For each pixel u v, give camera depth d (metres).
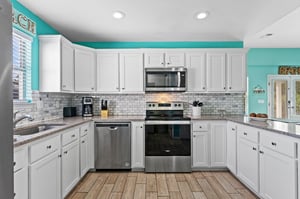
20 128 2.37
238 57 3.81
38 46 3.03
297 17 3.27
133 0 2.75
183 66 3.77
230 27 3.48
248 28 3.53
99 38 3.91
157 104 3.98
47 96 3.22
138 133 3.50
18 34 2.58
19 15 2.56
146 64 3.79
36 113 2.92
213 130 3.51
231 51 3.79
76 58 3.55
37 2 2.69
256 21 3.28
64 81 3.16
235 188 2.84
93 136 3.46
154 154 3.46
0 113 1.00
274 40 4.66
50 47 3.04
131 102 4.08
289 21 3.44
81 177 3.06
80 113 4.07
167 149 3.46
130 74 3.80
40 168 1.91
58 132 2.26
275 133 2.08
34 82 2.91
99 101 4.08
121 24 3.36
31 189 1.76
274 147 2.11
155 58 3.79
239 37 3.93
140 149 3.50
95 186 2.92
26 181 1.71
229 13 3.06
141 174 3.39
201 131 3.51
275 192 2.10
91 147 3.46
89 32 3.63
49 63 3.03
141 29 3.54
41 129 2.73
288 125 2.39
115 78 3.81
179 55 3.78
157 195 2.64
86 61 3.68
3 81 1.02
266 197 2.27
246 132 2.74
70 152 2.64
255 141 2.50
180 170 3.46
